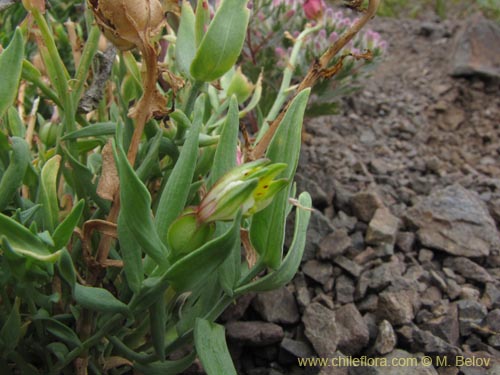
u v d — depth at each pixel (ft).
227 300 0.60
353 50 1.36
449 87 1.98
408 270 1.13
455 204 1.23
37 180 0.69
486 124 1.82
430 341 0.95
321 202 1.31
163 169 0.72
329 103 1.38
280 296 1.02
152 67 0.55
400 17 2.60
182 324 0.64
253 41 1.39
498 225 1.33
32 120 0.83
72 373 0.70
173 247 0.53
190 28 0.65
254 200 0.51
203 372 0.89
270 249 0.57
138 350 0.73
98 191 0.59
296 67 1.35
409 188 1.48
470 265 1.14
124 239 0.55
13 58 0.54
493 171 1.60
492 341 0.99
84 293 0.55
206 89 0.75
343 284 1.07
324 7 1.32
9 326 0.59
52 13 1.23
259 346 0.96
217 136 0.67
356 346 0.95
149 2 0.52
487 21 2.08
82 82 0.65
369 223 1.21
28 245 0.52
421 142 1.73
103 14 0.51
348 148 1.65
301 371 0.95
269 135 0.62
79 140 0.72
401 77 2.08
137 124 0.58
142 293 0.56
